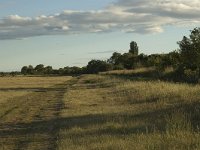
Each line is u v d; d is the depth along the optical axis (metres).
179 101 23.70
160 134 14.02
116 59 148.62
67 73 180.12
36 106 29.89
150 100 26.78
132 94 31.47
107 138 14.29
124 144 12.96
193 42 41.69
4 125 20.78
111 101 28.80
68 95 36.97
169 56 59.19
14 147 15.03
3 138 16.89
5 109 28.98
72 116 21.83
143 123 16.78
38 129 18.61
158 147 12.30
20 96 41.56
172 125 15.08
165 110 19.92
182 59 43.09
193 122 15.89
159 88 32.38
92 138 14.59
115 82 51.91
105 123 17.64
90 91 40.81
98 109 24.19
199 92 25.91
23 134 17.59
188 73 42.56
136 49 146.88
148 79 54.59
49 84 70.88
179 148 12.05
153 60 74.12
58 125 19.06
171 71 51.66
